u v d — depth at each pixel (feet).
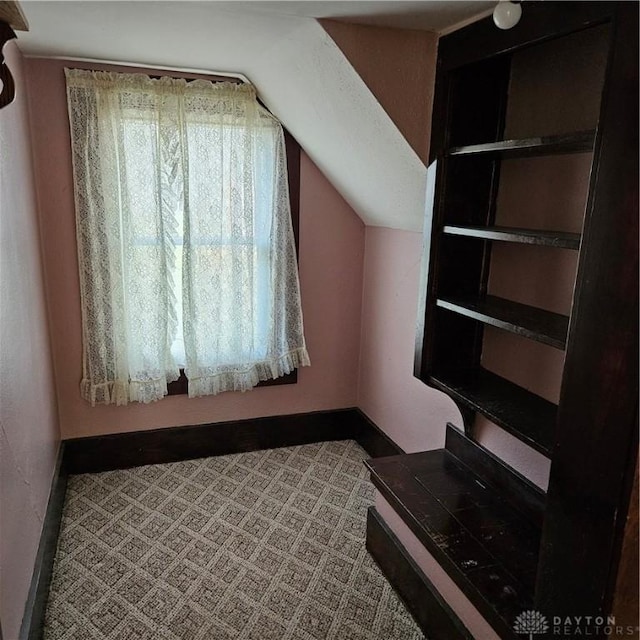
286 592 5.70
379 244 8.41
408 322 7.65
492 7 4.48
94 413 8.02
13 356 4.73
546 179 4.91
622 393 3.04
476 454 5.92
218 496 7.51
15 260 5.17
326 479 8.05
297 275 8.49
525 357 5.36
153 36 5.60
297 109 6.87
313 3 4.44
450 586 4.70
